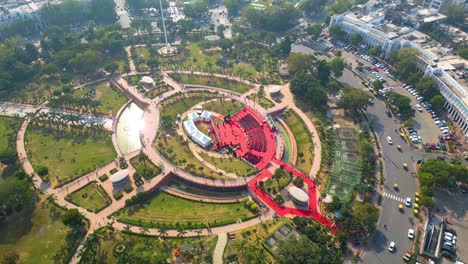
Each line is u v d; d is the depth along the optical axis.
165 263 192.12
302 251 191.50
